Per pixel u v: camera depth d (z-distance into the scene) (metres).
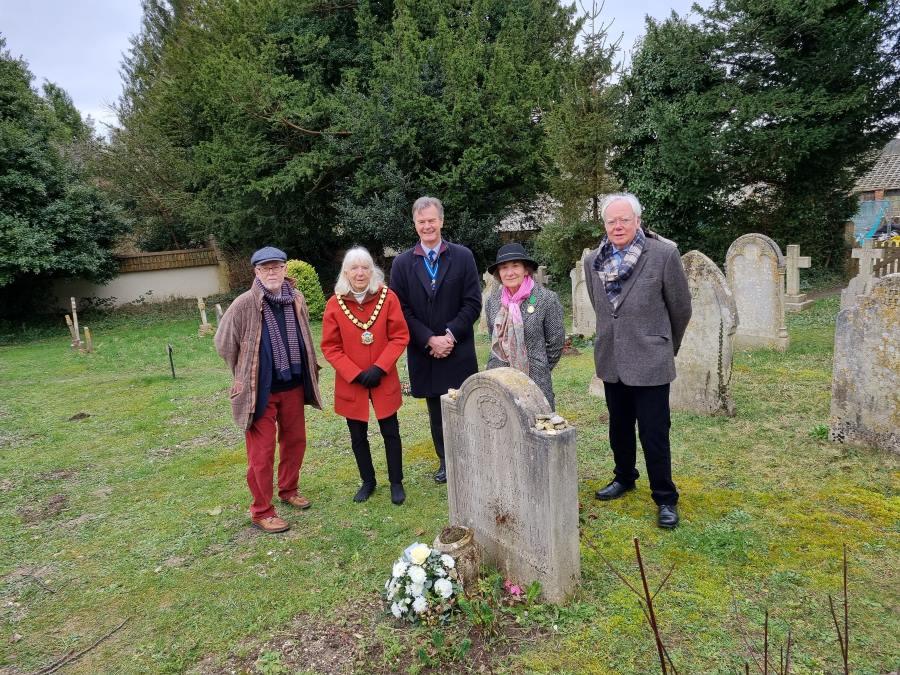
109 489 4.86
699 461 4.32
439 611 2.71
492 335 3.91
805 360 7.04
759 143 13.09
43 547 3.88
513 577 2.96
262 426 3.74
